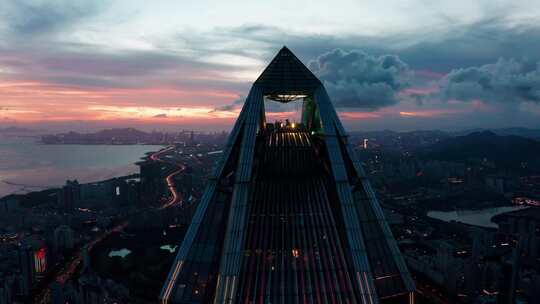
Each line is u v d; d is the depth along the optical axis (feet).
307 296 190.90
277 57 275.80
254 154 258.57
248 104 256.73
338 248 213.05
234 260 199.82
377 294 203.21
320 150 272.51
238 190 222.89
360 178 242.99
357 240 209.87
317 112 272.10
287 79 266.57
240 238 207.10
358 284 195.21
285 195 246.88
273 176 263.49
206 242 213.46
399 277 214.90
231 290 190.70
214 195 228.43
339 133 256.73
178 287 202.28
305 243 214.90
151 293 547.08
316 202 241.35
